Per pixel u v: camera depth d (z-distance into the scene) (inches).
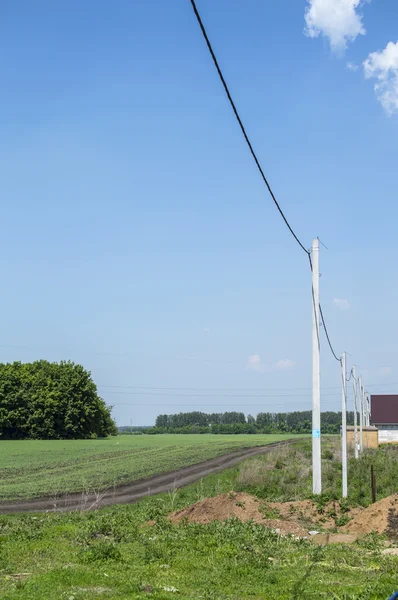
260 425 7706.7
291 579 568.7
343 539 858.8
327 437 4451.3
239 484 1600.6
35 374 4680.1
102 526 828.0
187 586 530.9
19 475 1877.5
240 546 699.4
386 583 532.1
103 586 507.5
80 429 4704.7
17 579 535.8
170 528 845.8
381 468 1820.9
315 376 1246.9
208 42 414.9
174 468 2102.6
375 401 3823.8
